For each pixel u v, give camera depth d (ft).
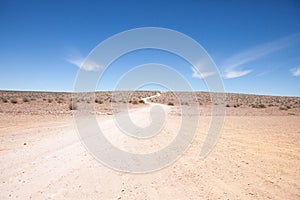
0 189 16.07
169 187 17.30
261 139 36.55
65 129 44.32
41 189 16.22
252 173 20.34
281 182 18.21
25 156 24.34
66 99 162.20
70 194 15.61
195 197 15.60
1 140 32.27
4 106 90.07
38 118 61.11
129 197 15.46
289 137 38.14
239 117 75.15
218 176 19.69
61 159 23.76
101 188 16.81
